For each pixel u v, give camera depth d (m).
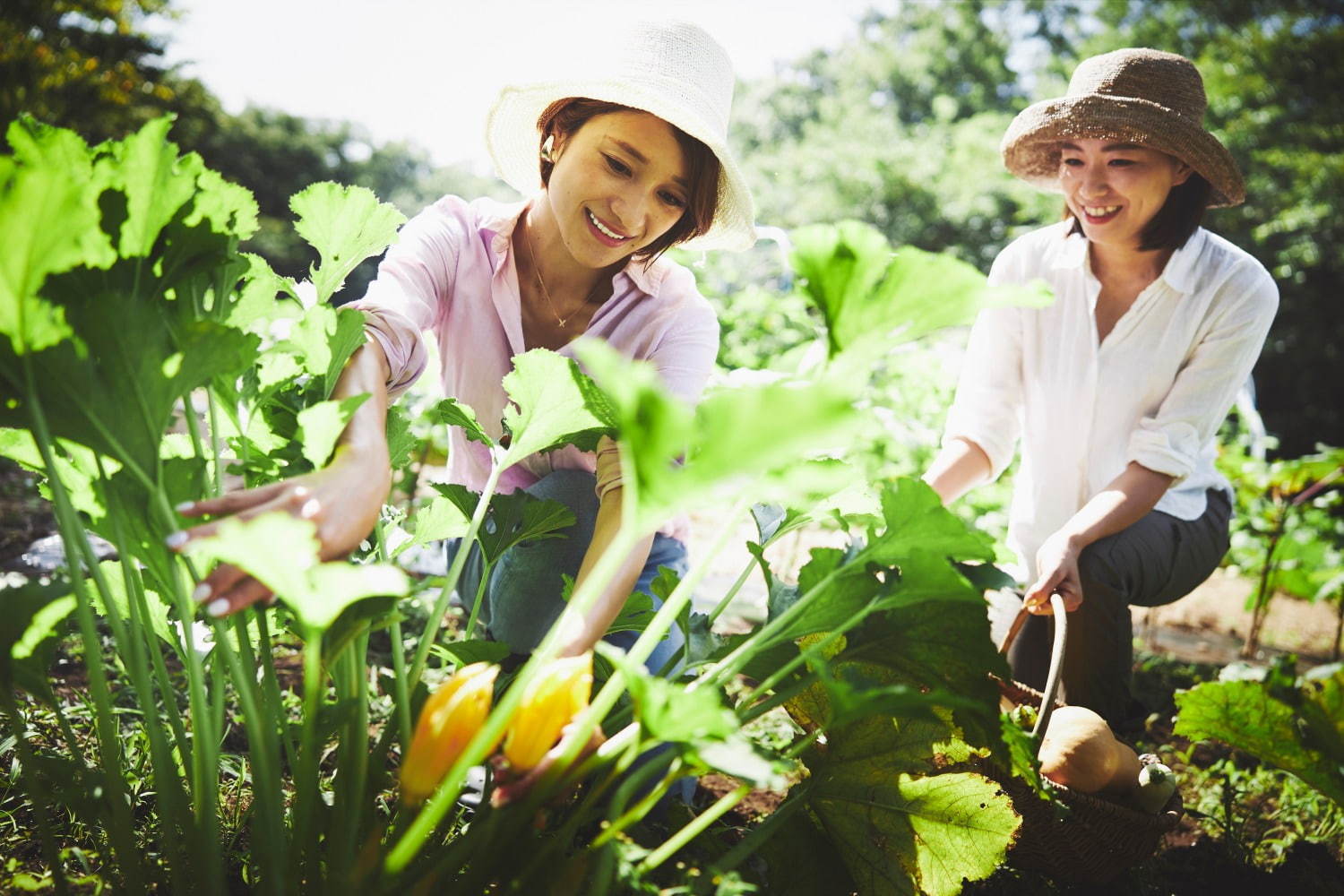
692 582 1.03
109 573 1.32
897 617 1.23
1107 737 1.74
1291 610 5.71
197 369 1.05
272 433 1.28
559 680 1.02
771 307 4.82
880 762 1.37
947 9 25.03
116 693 2.06
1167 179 2.23
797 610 1.18
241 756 1.79
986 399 2.49
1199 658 4.18
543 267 1.96
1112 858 1.73
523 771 1.03
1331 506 5.53
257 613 1.14
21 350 0.99
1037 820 1.67
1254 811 2.32
